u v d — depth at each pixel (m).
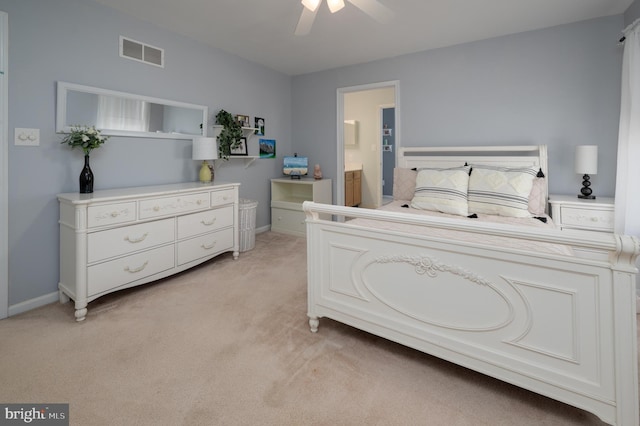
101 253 2.22
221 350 1.78
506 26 3.09
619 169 2.47
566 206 2.71
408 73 3.87
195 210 2.90
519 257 1.26
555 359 1.23
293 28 3.11
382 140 6.89
